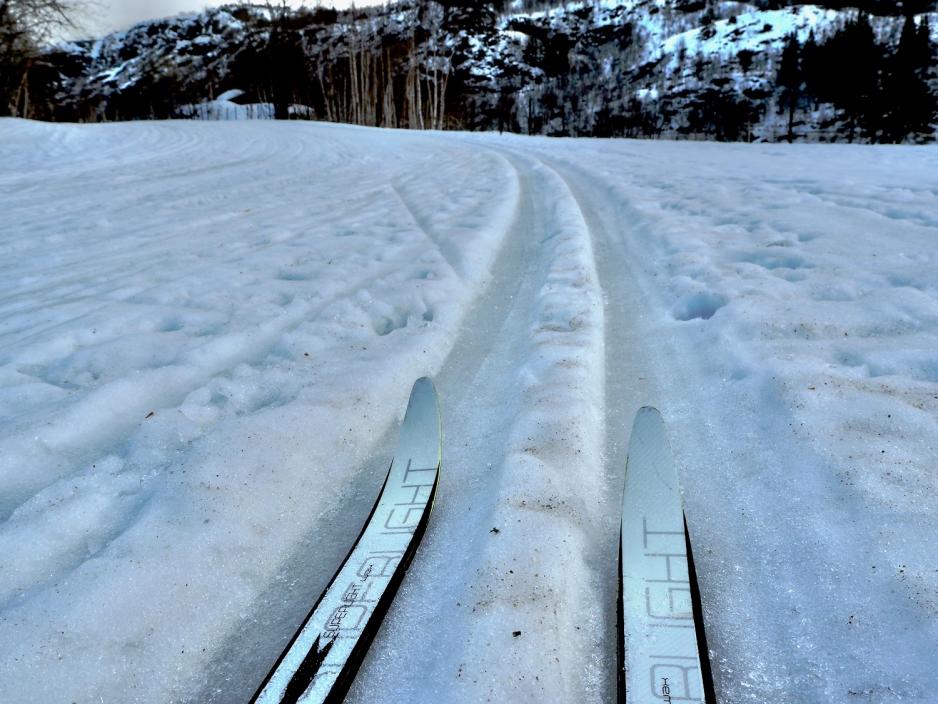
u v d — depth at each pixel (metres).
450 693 1.31
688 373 2.81
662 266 4.25
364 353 3.13
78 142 17.47
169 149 16.30
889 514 1.67
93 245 5.82
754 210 5.52
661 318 3.50
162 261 5.07
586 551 1.77
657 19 111.88
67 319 3.70
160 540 1.78
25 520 1.90
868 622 1.41
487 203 6.94
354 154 14.72
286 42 53.62
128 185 10.12
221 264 4.84
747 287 3.49
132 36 118.56
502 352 3.24
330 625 1.52
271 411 2.50
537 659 1.37
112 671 1.42
